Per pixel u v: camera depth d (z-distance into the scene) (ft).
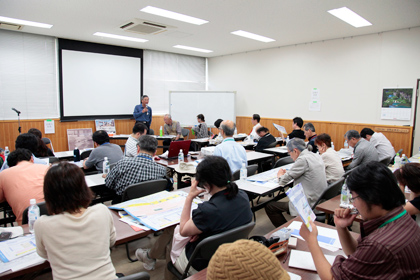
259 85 25.00
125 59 23.29
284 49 22.93
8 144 18.61
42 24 16.92
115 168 8.27
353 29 17.37
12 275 4.14
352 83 19.43
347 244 4.02
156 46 23.15
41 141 11.06
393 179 3.25
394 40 17.46
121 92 23.31
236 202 5.15
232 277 1.91
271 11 14.11
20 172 6.84
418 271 2.91
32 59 19.17
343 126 19.90
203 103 25.79
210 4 13.19
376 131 18.44
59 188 4.00
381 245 2.97
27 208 6.16
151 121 24.45
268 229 10.85
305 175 8.68
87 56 21.34
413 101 17.03
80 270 3.96
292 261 4.49
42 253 4.06
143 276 3.99
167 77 26.21
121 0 12.76
